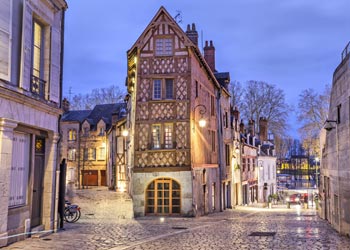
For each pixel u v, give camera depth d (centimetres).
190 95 1906
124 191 3180
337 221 1277
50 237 1012
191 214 1855
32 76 988
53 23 1103
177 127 1897
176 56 1938
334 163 1368
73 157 4209
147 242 960
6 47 850
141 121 1920
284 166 6712
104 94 5716
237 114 3453
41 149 1102
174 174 1877
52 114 1105
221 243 945
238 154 3284
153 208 1886
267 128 4891
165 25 1958
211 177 2350
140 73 1944
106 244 919
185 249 862
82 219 1633
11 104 875
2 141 847
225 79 3002
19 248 838
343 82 1191
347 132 1138
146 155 1906
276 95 5094
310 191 5388
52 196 1119
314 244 934
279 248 873
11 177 924
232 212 2438
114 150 3541
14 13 895
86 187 3791
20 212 948
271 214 2217
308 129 4097
